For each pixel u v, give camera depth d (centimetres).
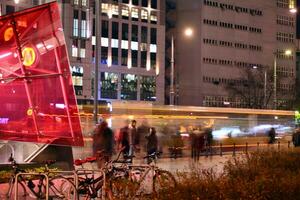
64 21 11562
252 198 1005
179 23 14825
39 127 1666
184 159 3506
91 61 12038
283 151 2084
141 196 1051
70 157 1984
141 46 13512
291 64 16500
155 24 13825
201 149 3431
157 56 13775
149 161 2116
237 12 15312
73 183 1266
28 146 1952
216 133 5075
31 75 1617
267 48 15950
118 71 13038
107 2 12900
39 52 1600
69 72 1611
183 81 14588
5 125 1691
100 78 12706
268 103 12331
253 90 12875
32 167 1833
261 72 13050
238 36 15288
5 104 1672
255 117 5653
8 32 1574
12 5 10575
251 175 1388
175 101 14488
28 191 1359
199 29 14488
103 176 1263
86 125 3522
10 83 1642
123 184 1118
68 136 1655
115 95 12888
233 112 5362
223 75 14812
